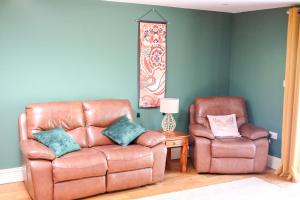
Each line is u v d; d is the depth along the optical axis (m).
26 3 3.96
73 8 4.25
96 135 4.17
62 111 4.02
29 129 3.81
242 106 5.05
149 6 4.76
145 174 3.89
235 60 5.48
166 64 5.02
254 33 5.07
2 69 3.93
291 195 3.80
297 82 4.16
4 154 4.05
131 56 4.73
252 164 4.40
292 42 4.21
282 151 4.41
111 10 4.50
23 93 4.08
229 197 3.73
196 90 5.35
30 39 4.04
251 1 4.18
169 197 3.69
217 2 4.37
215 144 4.32
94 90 4.54
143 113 4.93
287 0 4.00
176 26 5.02
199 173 4.49
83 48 4.38
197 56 5.28
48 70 4.20
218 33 5.41
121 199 3.62
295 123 4.20
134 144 4.10
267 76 4.88
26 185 3.76
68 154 3.61
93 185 3.58
